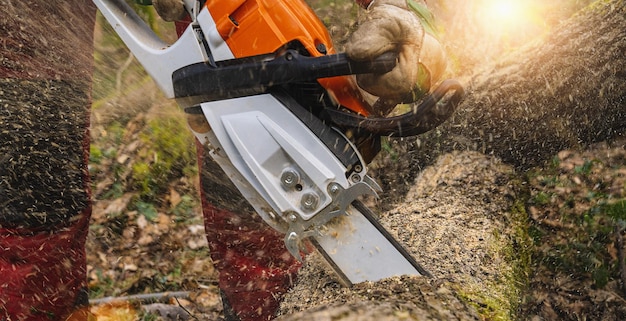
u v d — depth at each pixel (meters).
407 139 3.11
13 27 2.77
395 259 1.82
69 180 2.52
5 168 2.39
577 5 4.20
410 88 1.69
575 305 2.30
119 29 1.94
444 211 2.60
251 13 1.75
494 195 2.67
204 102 1.82
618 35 2.46
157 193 3.50
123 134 3.62
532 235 2.52
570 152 2.64
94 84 3.69
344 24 3.64
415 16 1.69
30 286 2.31
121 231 3.32
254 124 1.76
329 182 1.74
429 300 1.73
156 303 2.98
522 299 2.23
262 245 2.79
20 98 2.61
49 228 2.41
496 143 2.83
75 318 2.47
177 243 3.34
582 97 2.59
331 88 1.76
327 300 1.87
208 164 2.81
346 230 1.81
